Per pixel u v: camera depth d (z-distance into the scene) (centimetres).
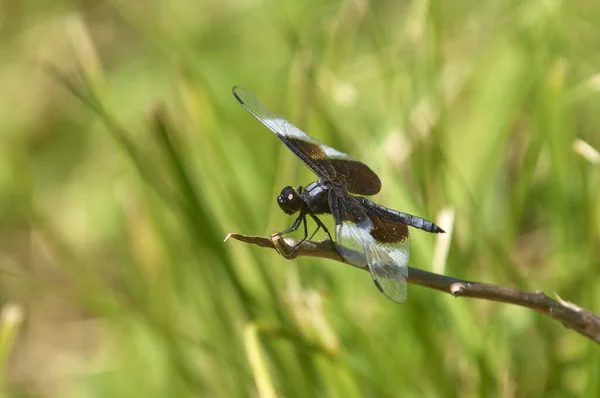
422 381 87
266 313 87
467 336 85
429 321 87
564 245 88
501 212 92
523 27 92
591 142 94
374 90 97
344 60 96
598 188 89
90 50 93
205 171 91
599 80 89
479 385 85
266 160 93
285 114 93
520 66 92
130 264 95
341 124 92
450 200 88
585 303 87
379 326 89
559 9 91
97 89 92
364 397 86
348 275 90
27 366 99
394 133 91
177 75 93
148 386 92
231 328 89
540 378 88
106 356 96
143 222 92
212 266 88
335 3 99
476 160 92
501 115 92
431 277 78
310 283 89
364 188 83
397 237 82
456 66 95
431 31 92
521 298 78
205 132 91
